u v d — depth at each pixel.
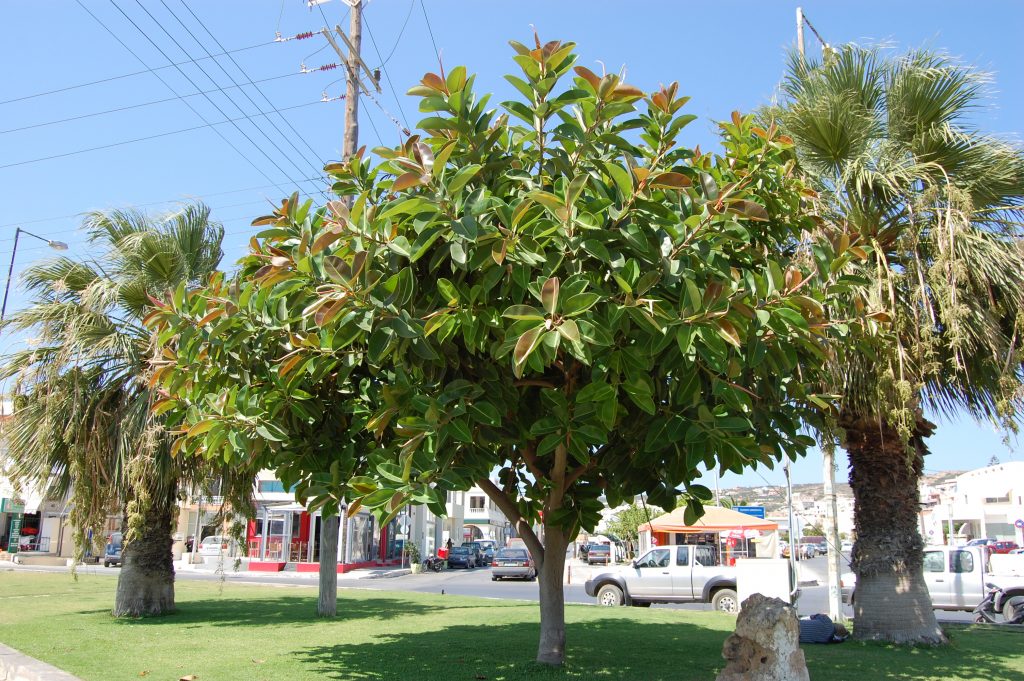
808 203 7.76
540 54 4.76
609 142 5.23
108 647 8.75
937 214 8.15
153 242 11.37
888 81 8.80
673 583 16.80
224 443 5.76
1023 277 7.85
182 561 35.38
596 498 6.42
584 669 7.04
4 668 7.67
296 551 33.94
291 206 5.47
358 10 14.28
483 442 5.29
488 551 50.03
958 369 8.40
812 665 7.66
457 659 7.70
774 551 26.75
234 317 5.52
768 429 5.91
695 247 4.85
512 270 4.59
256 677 6.79
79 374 10.63
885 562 9.41
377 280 4.75
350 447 5.84
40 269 11.48
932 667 7.61
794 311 4.75
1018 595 14.50
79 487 10.77
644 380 4.73
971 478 49.19
